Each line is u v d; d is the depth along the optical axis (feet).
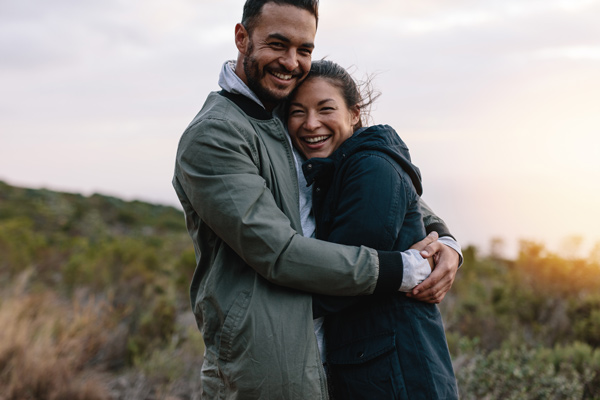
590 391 11.80
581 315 16.38
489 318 17.17
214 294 6.50
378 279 6.24
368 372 6.38
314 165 6.87
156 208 108.37
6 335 15.93
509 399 11.05
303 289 6.22
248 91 6.83
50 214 79.92
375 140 6.81
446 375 6.34
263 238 6.06
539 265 21.53
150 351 17.38
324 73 7.24
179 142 6.73
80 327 18.60
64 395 14.20
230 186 6.17
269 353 6.08
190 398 14.76
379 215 6.37
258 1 6.73
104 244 36.11
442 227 7.61
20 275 26.89
